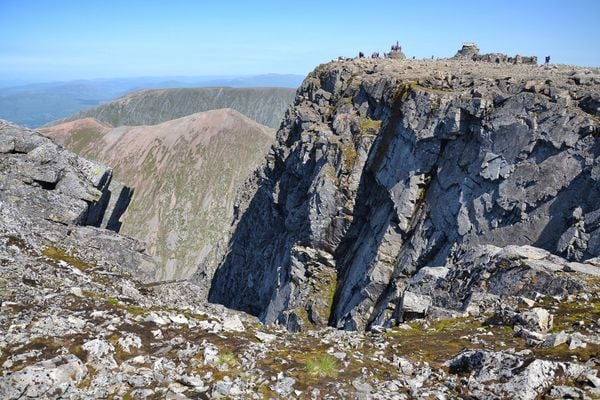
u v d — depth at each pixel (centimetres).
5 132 4703
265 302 8244
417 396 1344
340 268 6259
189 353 1520
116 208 8994
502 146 4125
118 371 1384
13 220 3241
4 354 1374
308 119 7844
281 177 8575
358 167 6028
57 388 1228
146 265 4050
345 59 9000
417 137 4944
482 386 1352
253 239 9831
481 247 2923
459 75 5231
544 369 1323
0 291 1872
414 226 4947
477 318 2194
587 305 2036
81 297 2022
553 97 3900
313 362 1520
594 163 3478
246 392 1314
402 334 2070
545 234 3675
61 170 4647
